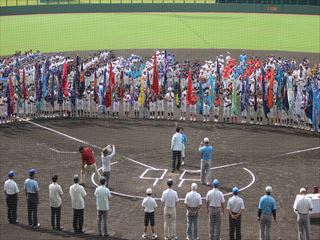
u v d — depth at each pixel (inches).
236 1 4197.8
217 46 3284.9
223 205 1171.3
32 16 4097.0
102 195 1138.0
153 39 3459.6
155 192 1369.3
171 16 4077.3
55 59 2255.2
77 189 1153.4
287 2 4148.6
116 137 1784.0
